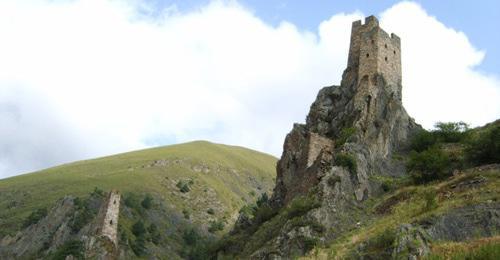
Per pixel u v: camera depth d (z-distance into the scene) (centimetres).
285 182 8475
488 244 4069
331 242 6003
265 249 6300
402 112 8944
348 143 7756
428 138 8481
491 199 5272
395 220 5912
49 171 19288
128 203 14788
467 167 6950
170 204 17325
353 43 9581
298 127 9069
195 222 17062
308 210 6644
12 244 12125
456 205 5419
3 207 14875
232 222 18512
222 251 8169
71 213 12362
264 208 8450
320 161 7569
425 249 4512
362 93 8688
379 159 7944
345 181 7081
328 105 9219
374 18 9475
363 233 5909
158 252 12950
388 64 9100
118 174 18550
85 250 10038
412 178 7225
